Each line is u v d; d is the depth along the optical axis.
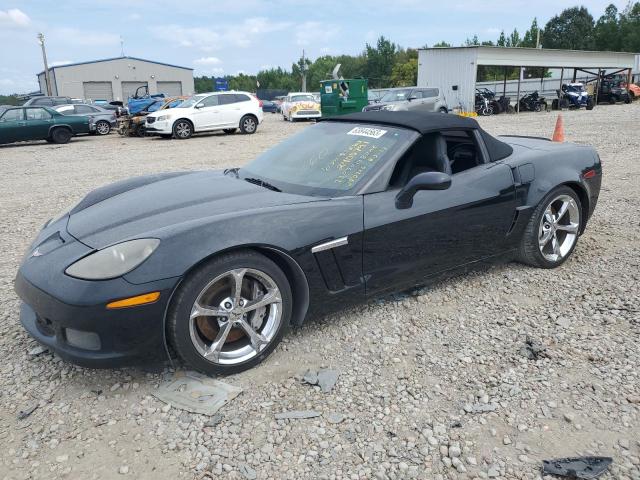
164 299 2.51
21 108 17.58
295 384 2.76
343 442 2.33
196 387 2.73
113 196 3.44
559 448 2.28
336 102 21.73
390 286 3.38
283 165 3.64
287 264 2.90
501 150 3.93
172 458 2.26
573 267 4.29
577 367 2.87
